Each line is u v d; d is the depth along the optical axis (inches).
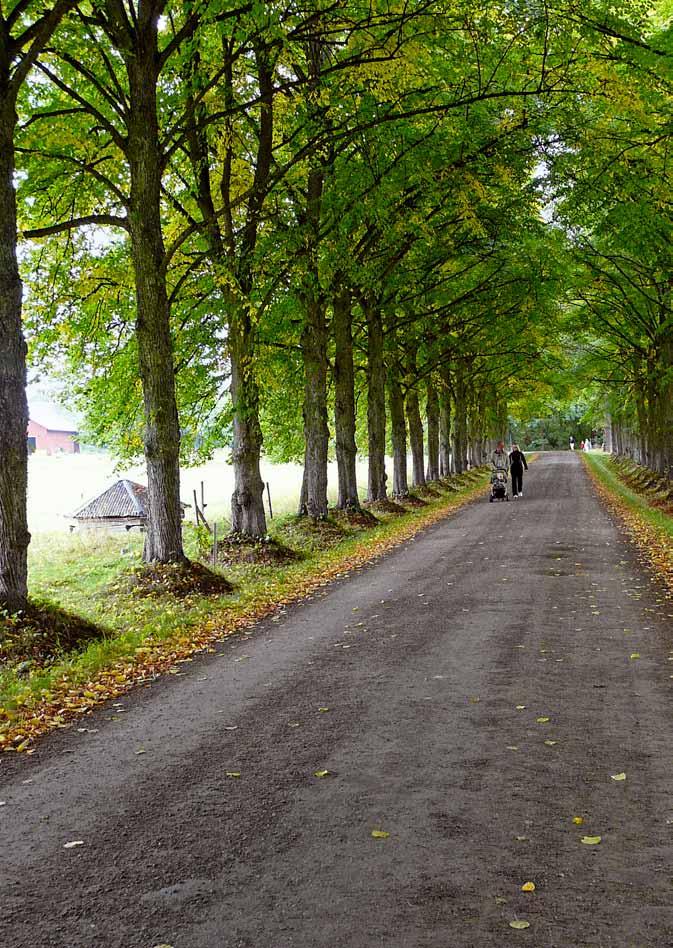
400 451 1392.7
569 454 3604.8
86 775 227.8
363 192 667.4
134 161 561.9
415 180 690.2
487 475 2192.4
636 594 476.7
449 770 214.7
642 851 164.6
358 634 407.5
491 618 425.7
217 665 364.5
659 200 642.2
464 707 272.7
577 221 746.8
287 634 425.1
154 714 288.7
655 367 1151.0
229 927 141.7
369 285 809.5
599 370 1600.6
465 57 606.2
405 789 202.5
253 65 592.4
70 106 590.6
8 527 407.5
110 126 558.9
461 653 351.3
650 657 330.3
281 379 979.9
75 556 1032.2
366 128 580.7
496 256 932.6
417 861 163.0
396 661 343.6
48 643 390.9
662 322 1067.9
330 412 1502.2
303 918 143.3
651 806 187.0
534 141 677.9
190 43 533.6
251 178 717.3
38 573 893.2
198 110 598.2
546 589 506.3
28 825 193.3
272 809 193.5
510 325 1240.8
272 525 991.0
